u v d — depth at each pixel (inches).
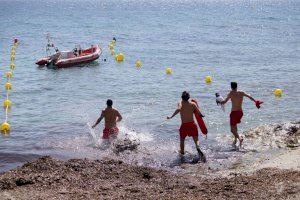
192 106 405.1
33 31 2207.2
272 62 1108.5
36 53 1385.3
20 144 463.5
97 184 326.6
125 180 337.1
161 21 2947.8
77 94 749.9
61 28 2400.3
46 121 563.8
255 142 442.0
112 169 358.0
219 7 5570.9
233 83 437.7
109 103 460.1
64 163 367.6
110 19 3186.5
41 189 317.1
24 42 1691.7
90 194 304.3
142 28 2374.5
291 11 4104.3
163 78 895.7
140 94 735.1
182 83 832.9
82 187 320.8
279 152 404.5
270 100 666.2
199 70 1002.7
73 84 850.8
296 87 768.9
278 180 314.8
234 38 1815.9
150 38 1850.4
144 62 1155.3
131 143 445.1
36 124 549.3
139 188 315.6
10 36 1934.1
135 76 930.7
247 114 578.9
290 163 358.3
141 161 396.5
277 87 772.0
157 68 1046.4
